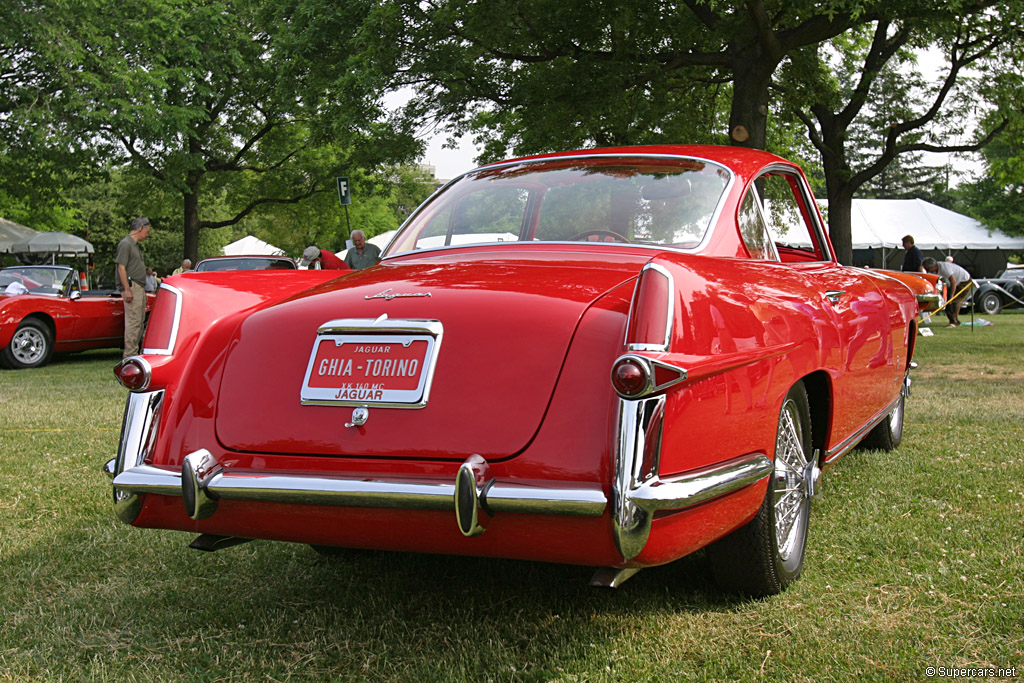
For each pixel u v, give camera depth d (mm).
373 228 41000
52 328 12375
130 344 11938
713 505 2250
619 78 13008
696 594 2816
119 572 3205
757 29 11398
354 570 3188
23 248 25094
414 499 2123
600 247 2838
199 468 2334
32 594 2982
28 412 7055
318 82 14422
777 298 2674
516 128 14758
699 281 2277
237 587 3031
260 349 2500
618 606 2754
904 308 4449
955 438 5281
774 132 22000
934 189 29969
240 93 26484
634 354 2002
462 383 2230
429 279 2580
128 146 23094
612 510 2023
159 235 53594
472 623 2652
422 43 13570
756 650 2393
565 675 2277
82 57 20156
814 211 3918
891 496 3945
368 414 2283
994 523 3469
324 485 2201
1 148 20547
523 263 2672
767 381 2475
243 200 29953
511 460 2133
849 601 2727
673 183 3104
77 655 2496
